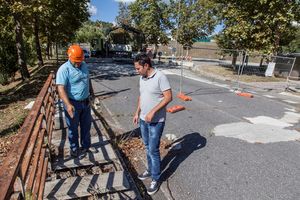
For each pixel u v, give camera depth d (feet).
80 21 84.64
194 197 12.55
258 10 57.82
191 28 104.32
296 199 12.59
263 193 12.98
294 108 31.50
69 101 12.78
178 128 21.98
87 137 14.90
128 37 96.94
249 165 15.78
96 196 11.64
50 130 14.99
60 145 16.02
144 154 16.83
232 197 12.59
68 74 12.68
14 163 6.16
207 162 15.98
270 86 49.90
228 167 15.42
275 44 59.16
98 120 21.40
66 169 13.84
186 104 30.66
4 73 52.90
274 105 32.60
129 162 15.74
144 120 12.39
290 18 55.11
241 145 18.78
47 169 12.29
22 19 45.29
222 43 80.48
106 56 102.27
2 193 4.84
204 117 25.45
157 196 12.57
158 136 12.10
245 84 51.52
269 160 16.52
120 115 25.38
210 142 19.12
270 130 22.24
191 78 56.49
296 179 14.38
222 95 37.27
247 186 13.53
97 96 33.94
